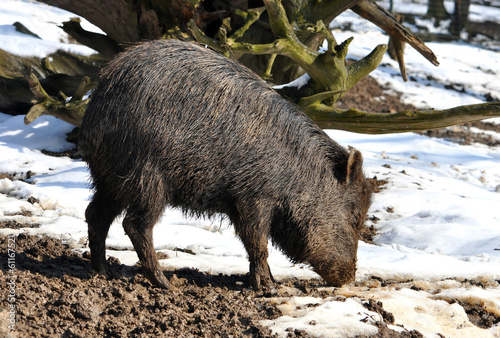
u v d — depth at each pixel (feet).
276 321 15.25
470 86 71.00
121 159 16.34
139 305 15.76
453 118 29.12
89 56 45.14
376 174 35.53
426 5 105.81
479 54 88.17
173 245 22.98
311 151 17.99
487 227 27.53
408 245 26.45
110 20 34.76
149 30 33.19
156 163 16.28
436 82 71.26
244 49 28.91
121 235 23.40
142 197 16.37
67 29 38.32
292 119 17.78
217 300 16.58
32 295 15.21
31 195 26.73
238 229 17.75
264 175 17.16
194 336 14.34
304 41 34.32
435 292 19.71
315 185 18.10
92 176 17.31
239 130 16.75
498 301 18.52
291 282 19.79
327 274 19.03
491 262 23.02
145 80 16.39
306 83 32.71
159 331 14.37
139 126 16.16
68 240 21.50
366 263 22.09
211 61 17.19
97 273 17.67
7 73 41.83
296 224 18.10
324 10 34.22
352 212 18.98
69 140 36.04
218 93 16.72
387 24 35.86
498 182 38.75
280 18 29.71
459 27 99.19
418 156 43.14
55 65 43.75
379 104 59.57
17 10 54.85
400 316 16.60
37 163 31.68
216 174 16.78
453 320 17.08
